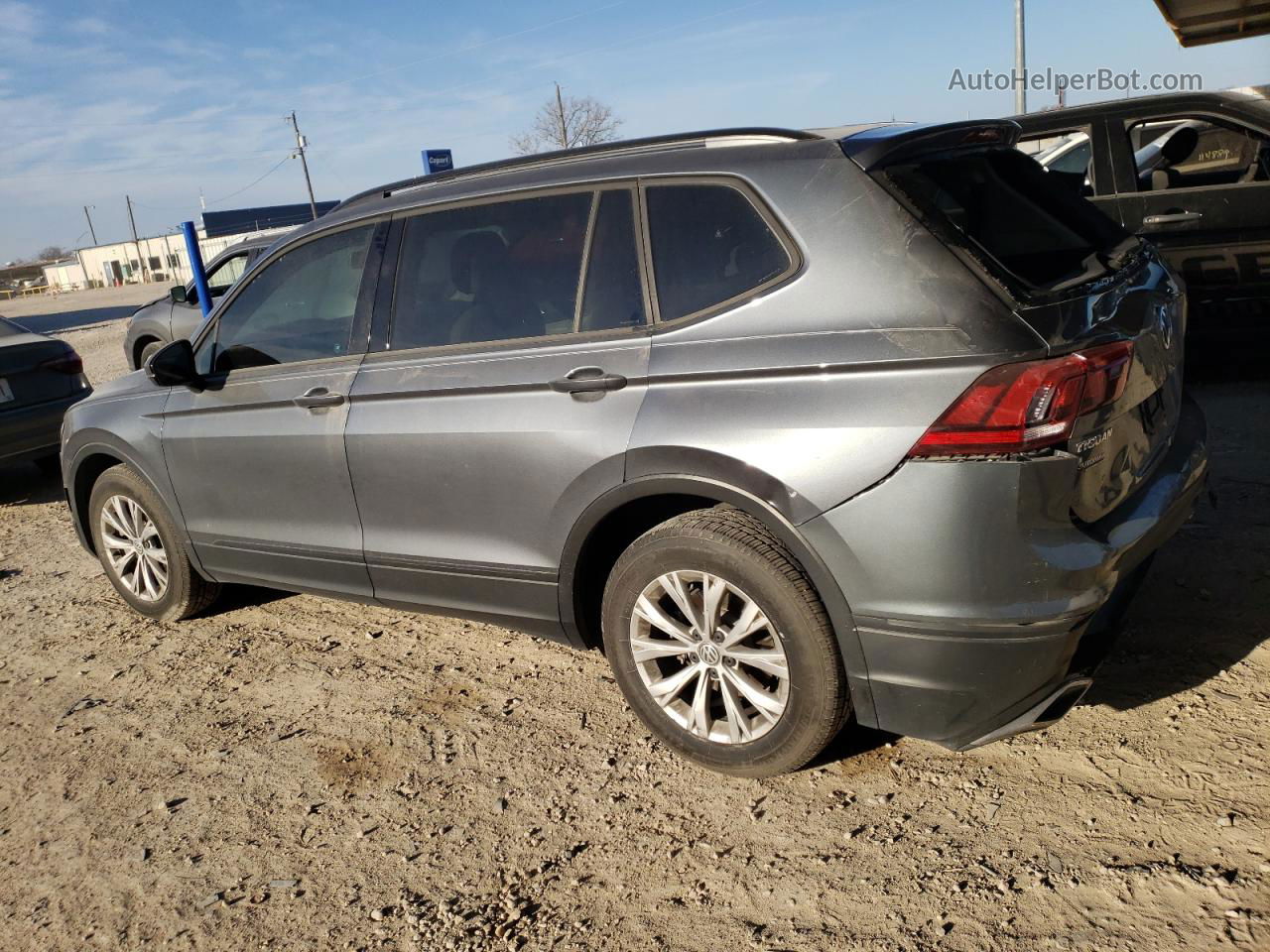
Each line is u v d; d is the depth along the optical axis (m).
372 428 3.46
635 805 2.90
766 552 2.64
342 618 4.56
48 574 5.71
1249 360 5.93
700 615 2.85
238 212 69.25
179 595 4.54
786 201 2.68
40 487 8.12
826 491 2.49
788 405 2.56
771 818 2.76
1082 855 2.44
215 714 3.76
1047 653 2.39
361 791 3.15
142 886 2.82
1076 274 2.67
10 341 7.24
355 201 3.82
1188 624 3.39
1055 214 3.01
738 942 2.34
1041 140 6.49
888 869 2.50
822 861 2.56
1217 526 4.09
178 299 10.21
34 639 4.73
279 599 4.88
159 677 4.14
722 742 2.91
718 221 2.82
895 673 2.53
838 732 2.76
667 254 2.90
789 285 2.64
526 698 3.60
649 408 2.81
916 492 2.38
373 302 3.59
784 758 2.79
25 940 2.67
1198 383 6.23
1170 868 2.35
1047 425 2.29
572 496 3.00
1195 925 2.19
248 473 3.94
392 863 2.79
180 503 4.29
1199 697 2.98
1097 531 2.47
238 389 3.95
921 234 2.49
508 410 3.12
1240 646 3.21
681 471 2.75
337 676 3.95
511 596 3.29
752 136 2.89
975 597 2.38
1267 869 2.30
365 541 3.63
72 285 98.50
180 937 2.60
